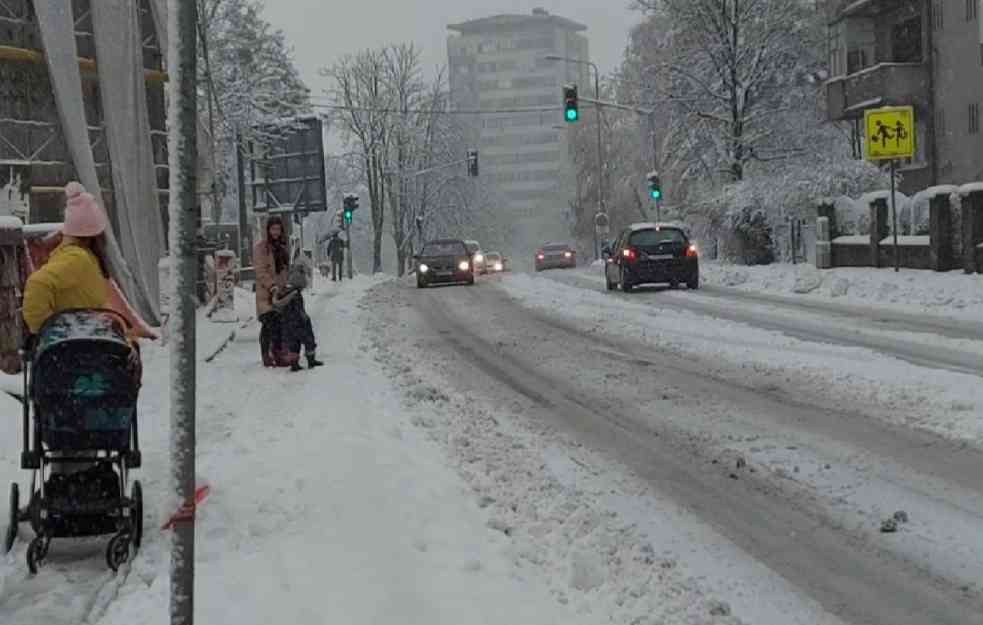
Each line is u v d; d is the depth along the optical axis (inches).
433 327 754.2
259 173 1550.2
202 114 1218.0
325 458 293.9
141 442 330.0
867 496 266.8
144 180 709.3
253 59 1802.4
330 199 3873.0
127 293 642.8
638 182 2669.8
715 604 196.4
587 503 267.1
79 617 193.8
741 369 487.2
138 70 713.0
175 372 149.2
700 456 318.7
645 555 225.5
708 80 1691.7
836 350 532.7
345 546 222.1
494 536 234.2
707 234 1728.6
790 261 1419.8
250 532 234.1
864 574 213.8
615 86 2760.8
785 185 1408.7
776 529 244.7
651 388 448.1
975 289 786.8
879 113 987.3
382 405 405.7
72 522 221.6
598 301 934.4
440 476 286.4
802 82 1732.3
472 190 3587.6
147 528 245.6
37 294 222.1
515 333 695.1
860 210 1153.4
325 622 181.3
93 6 685.3
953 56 1427.2
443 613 185.3
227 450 314.2
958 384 404.2
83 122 659.4
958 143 1425.9
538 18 7362.2
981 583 206.2
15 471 283.6
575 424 375.2
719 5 1625.2
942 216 944.3
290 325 506.3
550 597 198.1
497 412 402.0
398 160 2824.8
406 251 3009.4
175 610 148.5
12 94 700.7
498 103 7352.4
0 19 692.1
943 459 299.4
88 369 218.7
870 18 1620.3
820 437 335.3
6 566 222.7
